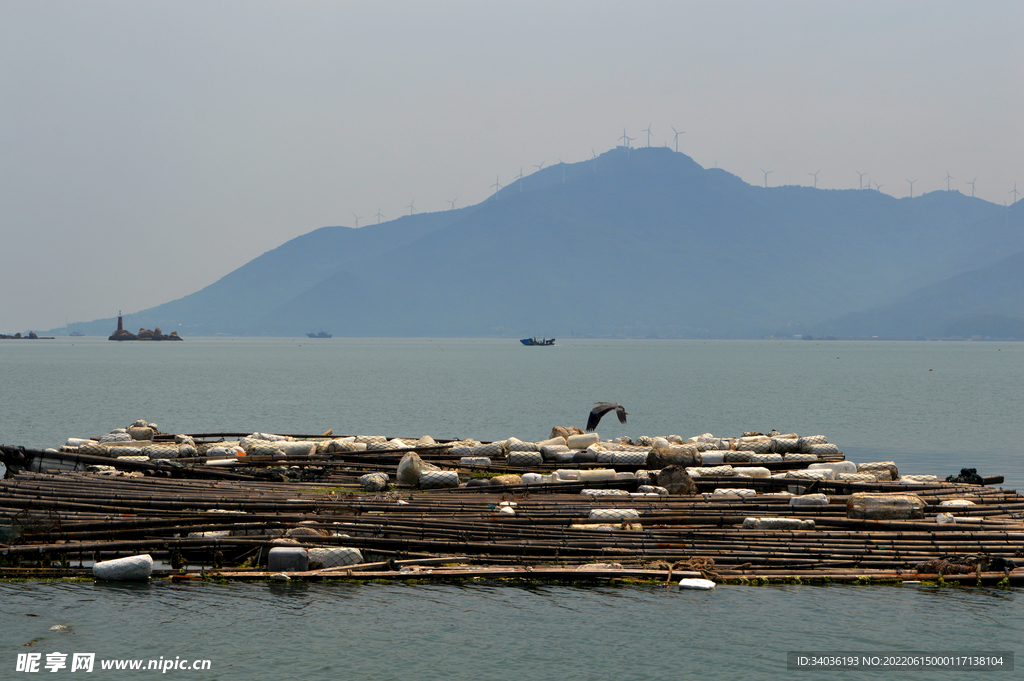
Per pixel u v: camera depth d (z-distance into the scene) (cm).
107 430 9312
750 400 14162
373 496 4306
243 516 3647
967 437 9094
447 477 4788
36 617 2830
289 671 2503
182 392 15400
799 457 5666
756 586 3197
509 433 9256
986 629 2833
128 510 3750
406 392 15712
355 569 3234
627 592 3117
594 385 18212
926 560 3397
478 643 2698
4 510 3650
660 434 9606
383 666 2531
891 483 4803
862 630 2822
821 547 3497
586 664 2569
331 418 10881
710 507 4075
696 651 2662
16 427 9538
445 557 3366
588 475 4853
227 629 2769
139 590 3073
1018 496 4528
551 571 3206
